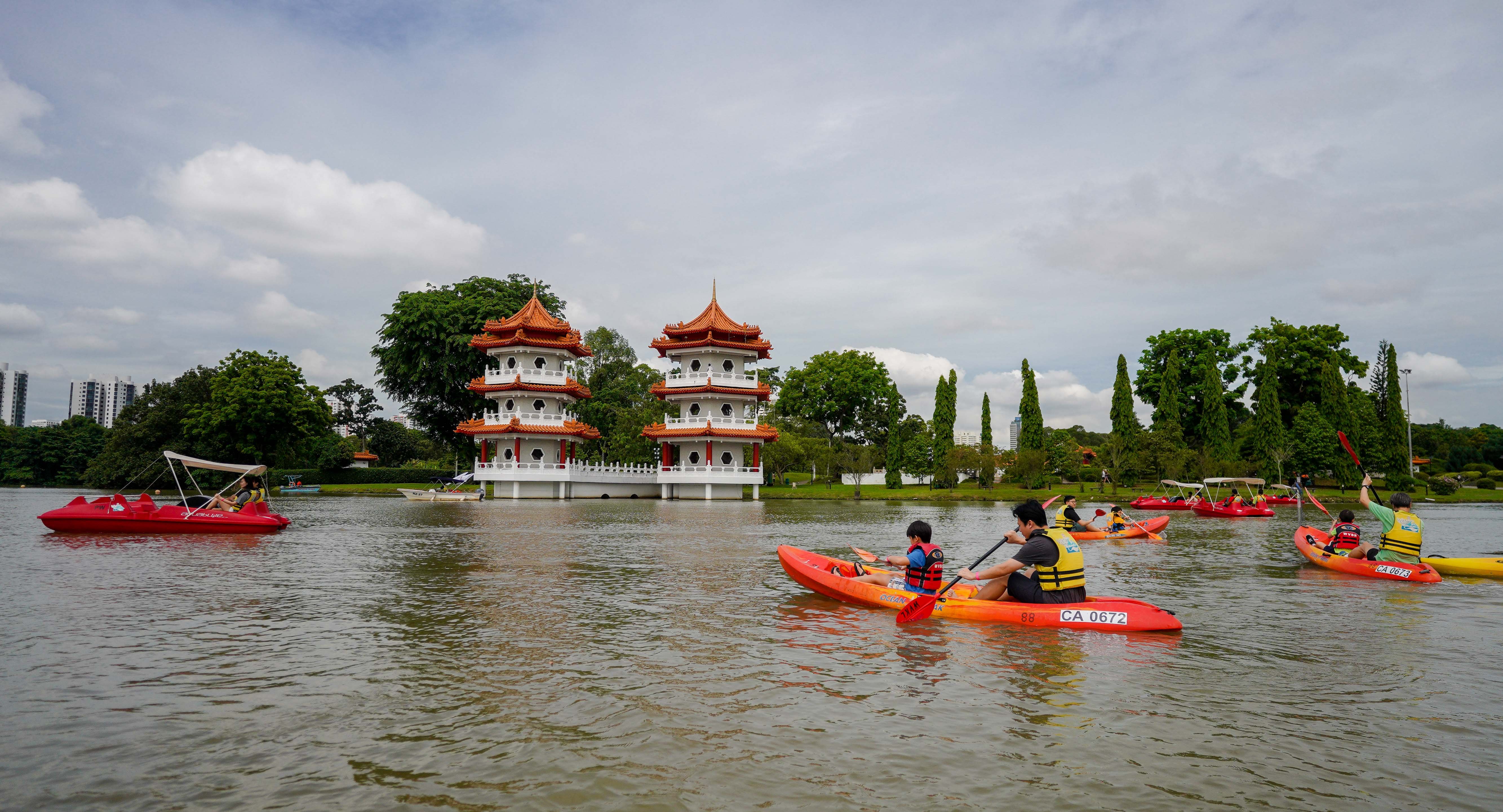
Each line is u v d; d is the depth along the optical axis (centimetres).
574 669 887
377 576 1614
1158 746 657
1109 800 552
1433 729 701
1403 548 1691
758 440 6119
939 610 1179
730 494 6131
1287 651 984
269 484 6444
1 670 865
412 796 553
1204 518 3900
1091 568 1866
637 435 6962
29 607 1237
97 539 2275
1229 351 7219
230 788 564
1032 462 6506
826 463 6881
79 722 699
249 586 1465
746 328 6309
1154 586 1568
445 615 1196
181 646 983
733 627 1115
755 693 798
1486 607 1308
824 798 552
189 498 5416
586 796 554
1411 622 1180
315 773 592
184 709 738
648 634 1066
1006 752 640
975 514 4166
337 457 7619
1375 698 790
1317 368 6819
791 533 2814
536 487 5931
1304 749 652
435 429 7031
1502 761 628
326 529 2778
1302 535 1973
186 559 1858
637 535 2667
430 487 6612
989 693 798
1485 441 9462
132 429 6744
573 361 6506
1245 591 1490
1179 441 6600
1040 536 1160
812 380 8044
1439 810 539
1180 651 978
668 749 643
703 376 6159
